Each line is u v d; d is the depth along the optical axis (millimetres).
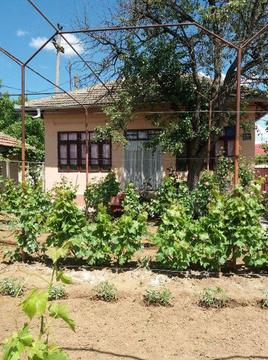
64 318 1926
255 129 13852
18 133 25734
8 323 4516
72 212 6453
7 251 7020
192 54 12008
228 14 10828
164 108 14000
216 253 6113
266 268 6488
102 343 4047
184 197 10258
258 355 3840
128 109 12195
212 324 4578
